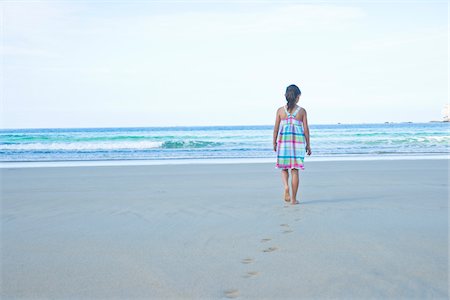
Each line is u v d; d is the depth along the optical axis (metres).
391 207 6.18
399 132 35.78
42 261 3.80
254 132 41.47
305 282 3.20
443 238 4.43
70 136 31.39
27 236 4.70
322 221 5.29
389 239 4.40
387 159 14.55
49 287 3.18
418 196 7.14
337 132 38.38
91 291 3.10
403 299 2.88
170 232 4.80
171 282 3.24
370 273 3.37
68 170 11.95
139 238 4.55
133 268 3.58
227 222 5.28
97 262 3.75
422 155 16.97
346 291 3.02
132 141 28.66
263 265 3.60
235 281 3.24
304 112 6.65
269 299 2.91
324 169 11.49
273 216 5.61
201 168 12.19
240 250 4.05
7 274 3.47
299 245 4.20
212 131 42.66
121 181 9.56
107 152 21.62
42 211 6.16
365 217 5.51
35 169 12.27
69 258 3.88
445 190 7.80
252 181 9.34
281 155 6.55
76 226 5.17
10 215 5.89
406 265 3.56
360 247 4.10
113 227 5.09
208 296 2.97
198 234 4.69
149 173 11.08
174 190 8.09
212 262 3.70
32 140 30.30
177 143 26.95
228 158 16.53
